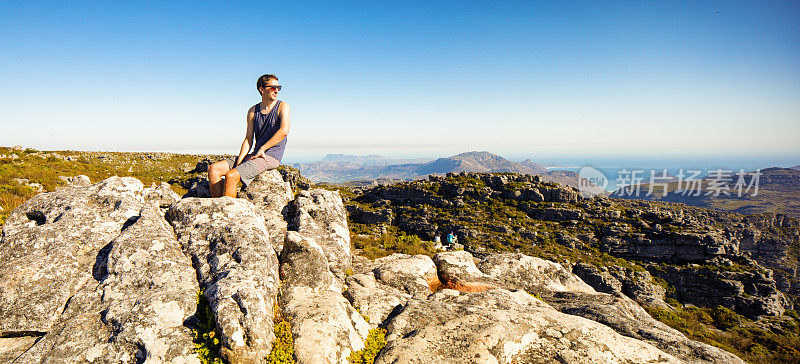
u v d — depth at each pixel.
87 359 5.42
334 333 6.39
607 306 10.48
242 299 5.87
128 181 9.61
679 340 7.88
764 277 113.81
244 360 5.45
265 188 11.12
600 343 7.02
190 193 10.99
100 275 7.07
